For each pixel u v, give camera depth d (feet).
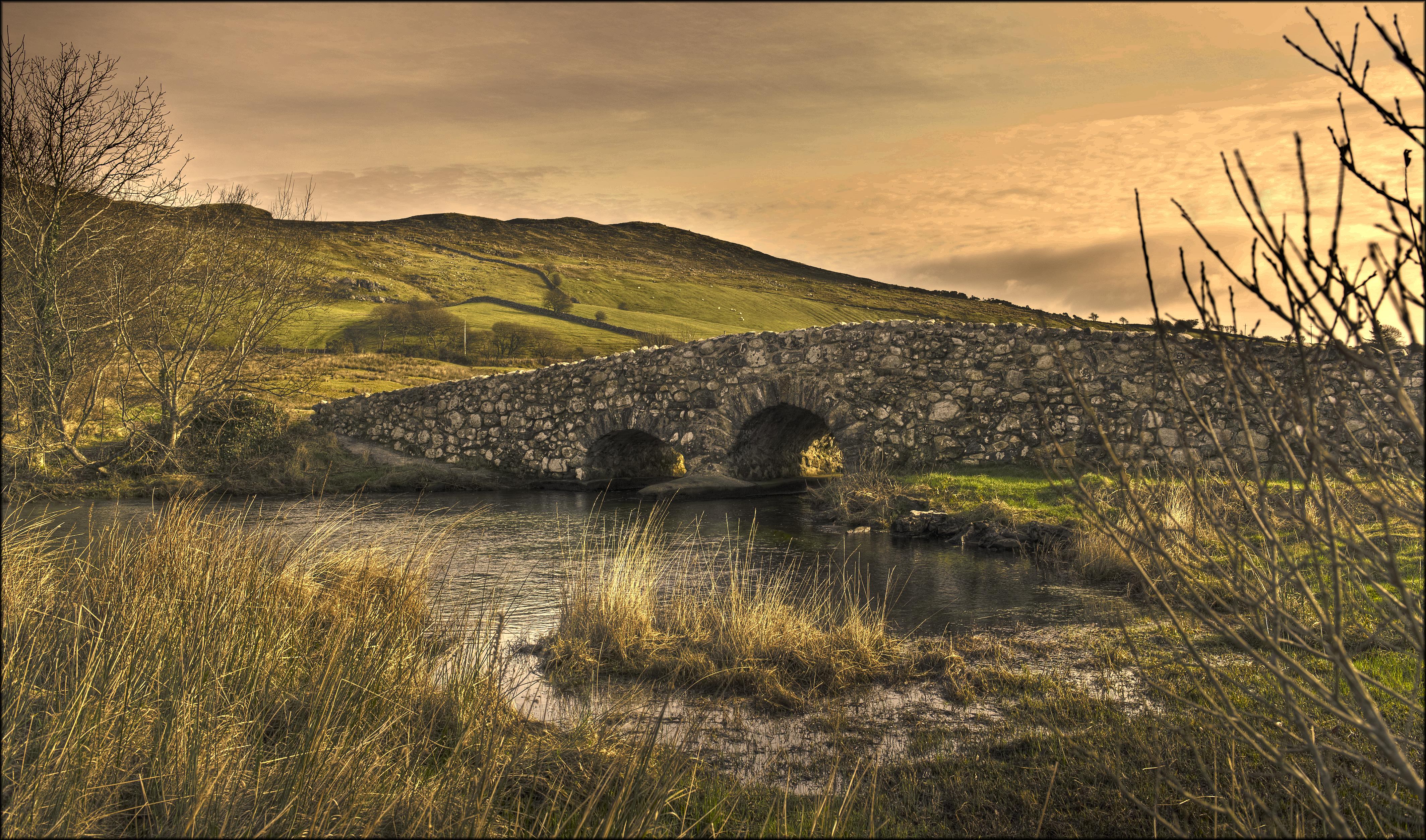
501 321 302.04
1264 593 8.93
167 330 71.31
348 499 66.03
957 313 514.68
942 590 31.76
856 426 67.00
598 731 16.19
